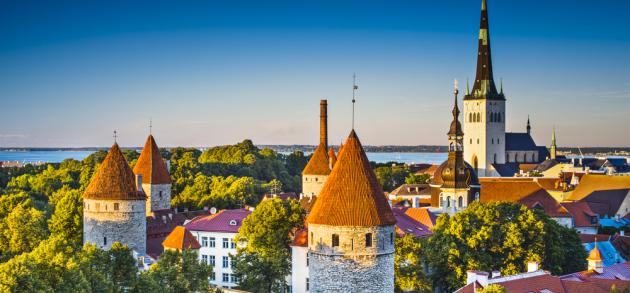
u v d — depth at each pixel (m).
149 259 130.00
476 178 193.38
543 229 131.75
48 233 158.25
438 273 126.88
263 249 129.88
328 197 83.06
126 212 134.62
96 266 97.44
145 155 177.25
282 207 132.50
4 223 152.88
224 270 153.38
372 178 83.62
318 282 83.00
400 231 138.88
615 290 94.50
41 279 83.81
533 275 101.62
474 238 127.06
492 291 85.81
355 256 81.56
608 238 163.62
